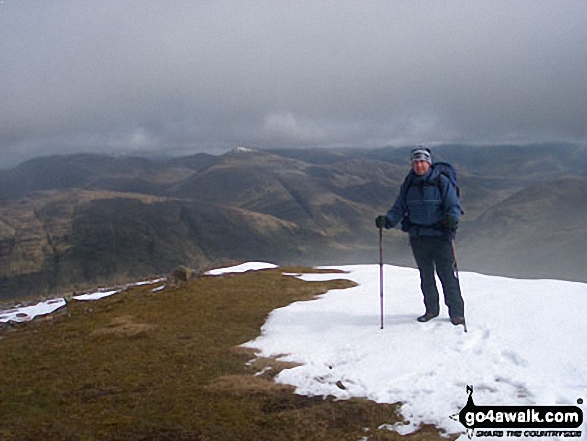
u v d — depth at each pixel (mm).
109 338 6117
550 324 5359
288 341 5645
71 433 3750
